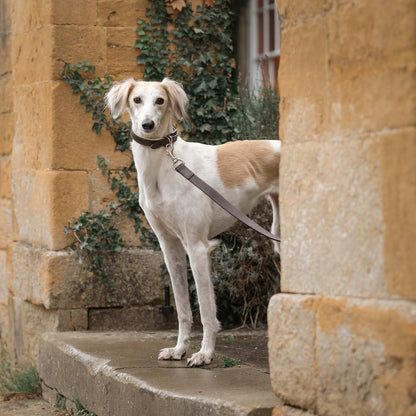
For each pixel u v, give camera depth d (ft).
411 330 10.88
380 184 11.51
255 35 41.63
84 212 26.43
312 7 12.92
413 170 10.88
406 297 11.09
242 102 28.66
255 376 17.12
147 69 26.86
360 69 11.88
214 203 19.11
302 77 13.21
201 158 19.47
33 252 27.50
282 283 13.80
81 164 26.43
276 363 13.60
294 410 13.26
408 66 10.94
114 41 26.66
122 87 18.95
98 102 26.50
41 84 26.81
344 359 12.08
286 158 13.62
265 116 29.35
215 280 26.25
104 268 26.48
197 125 27.32
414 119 10.88
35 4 27.20
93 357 20.38
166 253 19.67
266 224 25.96
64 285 26.09
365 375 11.68
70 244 26.30
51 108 26.13
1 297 32.30
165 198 18.75
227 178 19.49
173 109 18.79
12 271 30.12
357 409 11.83
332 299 12.44
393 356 11.17
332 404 12.32
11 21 29.94
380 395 11.40
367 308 11.67
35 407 23.18
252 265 26.63
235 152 19.88
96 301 26.37
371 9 11.60
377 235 11.60
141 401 16.84
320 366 12.59
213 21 27.43
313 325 12.76
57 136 26.17
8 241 31.50
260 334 24.58
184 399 15.30
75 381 21.15
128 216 26.81
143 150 18.80
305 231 13.16
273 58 40.52
